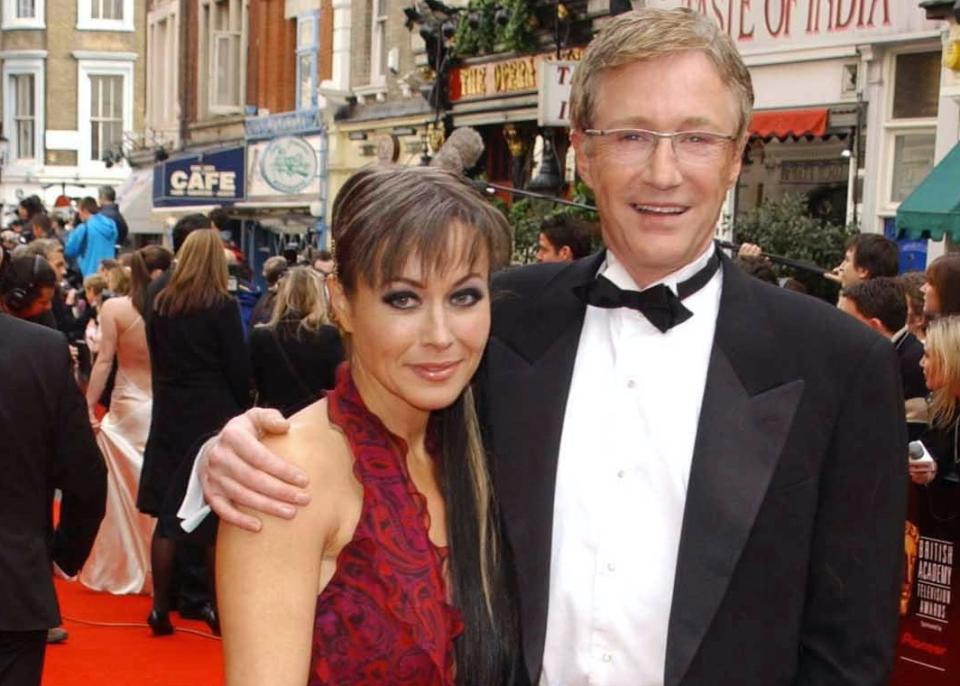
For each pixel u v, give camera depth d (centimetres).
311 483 183
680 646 197
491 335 225
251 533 180
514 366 221
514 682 206
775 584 199
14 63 2909
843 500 200
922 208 673
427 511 197
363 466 191
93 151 2923
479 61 1147
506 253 198
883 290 469
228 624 179
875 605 198
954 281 441
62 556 374
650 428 209
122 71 2916
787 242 746
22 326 336
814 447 200
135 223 2153
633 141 208
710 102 205
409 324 190
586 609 209
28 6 2908
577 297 223
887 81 792
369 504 189
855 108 807
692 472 202
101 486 355
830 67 827
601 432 214
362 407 197
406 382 192
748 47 885
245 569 179
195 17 2152
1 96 2956
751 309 210
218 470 183
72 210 2177
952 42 723
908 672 365
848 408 201
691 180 207
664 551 205
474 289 194
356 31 1516
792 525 199
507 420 217
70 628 586
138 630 586
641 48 204
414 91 1296
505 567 210
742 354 206
